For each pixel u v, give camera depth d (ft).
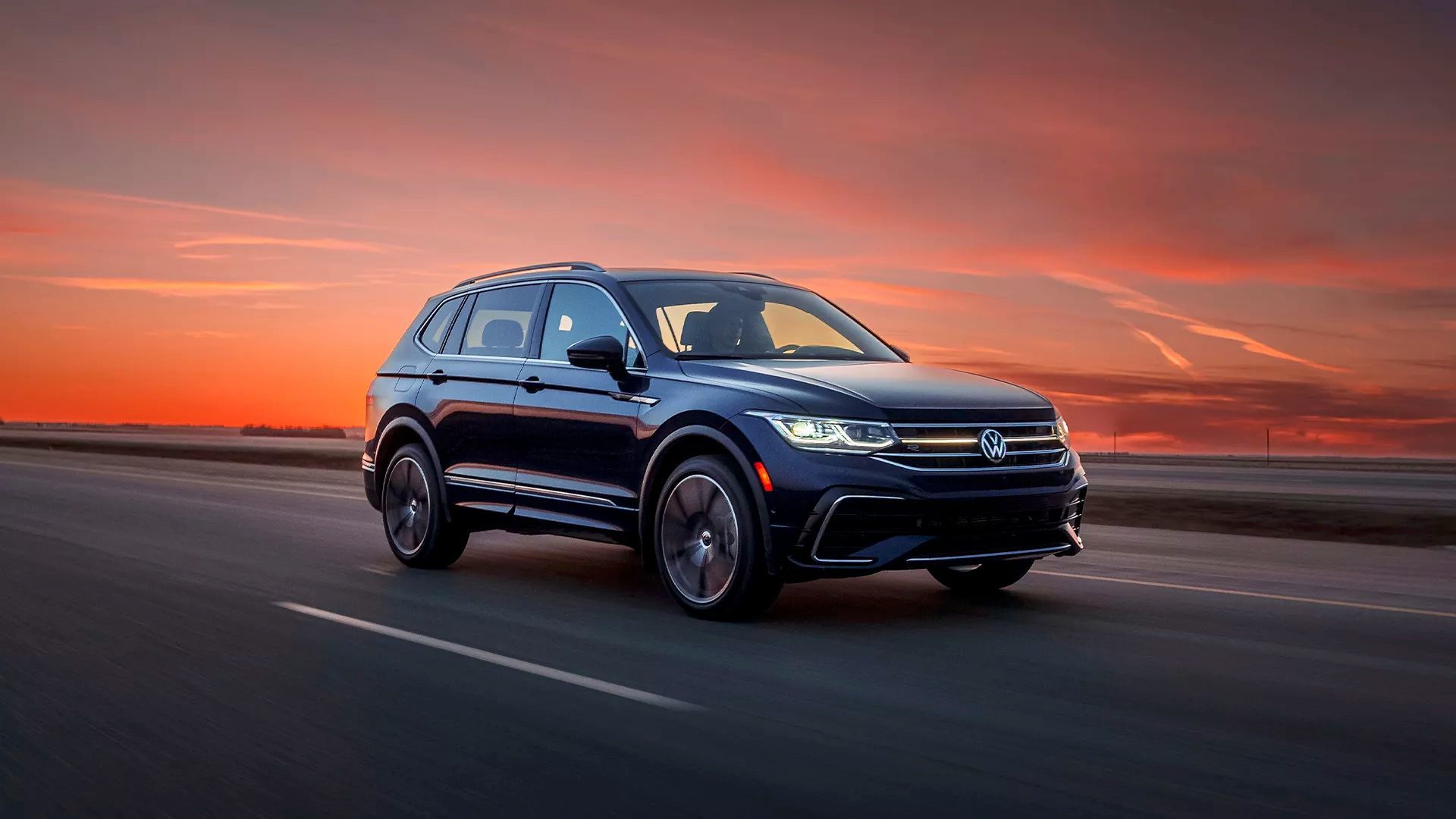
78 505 44.47
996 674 17.16
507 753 13.19
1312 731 14.21
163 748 13.38
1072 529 22.27
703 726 14.30
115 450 161.99
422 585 25.45
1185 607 23.03
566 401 24.35
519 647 18.90
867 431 20.10
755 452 20.56
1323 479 134.82
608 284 24.80
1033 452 21.42
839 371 22.13
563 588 25.27
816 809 11.48
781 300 25.93
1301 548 35.09
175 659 17.84
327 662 17.70
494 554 31.12
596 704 15.31
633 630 20.39
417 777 12.39
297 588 24.76
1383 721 14.67
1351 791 12.03
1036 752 13.34
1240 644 19.44
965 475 20.45
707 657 18.20
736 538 20.81
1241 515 63.46
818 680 16.71
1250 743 13.69
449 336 28.45
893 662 17.93
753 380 21.49
